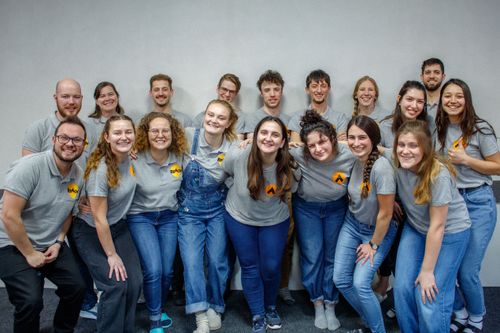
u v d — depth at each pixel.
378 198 1.95
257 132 1.99
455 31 2.85
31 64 3.02
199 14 2.92
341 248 2.20
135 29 2.96
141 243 2.17
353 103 2.94
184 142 2.27
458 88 2.02
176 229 2.33
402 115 2.37
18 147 3.09
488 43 2.85
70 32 2.98
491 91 2.88
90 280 2.40
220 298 2.36
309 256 2.36
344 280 2.15
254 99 2.97
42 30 2.99
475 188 2.06
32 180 1.83
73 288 2.00
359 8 2.87
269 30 2.91
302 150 2.18
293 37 2.91
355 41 2.89
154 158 2.20
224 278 2.34
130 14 2.95
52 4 2.97
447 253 1.89
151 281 2.14
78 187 2.03
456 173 2.01
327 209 2.30
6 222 1.79
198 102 2.99
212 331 2.32
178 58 2.96
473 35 2.85
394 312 2.43
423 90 2.29
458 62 2.88
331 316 2.35
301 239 2.38
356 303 2.17
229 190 2.30
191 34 2.94
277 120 2.00
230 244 2.52
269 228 2.21
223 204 2.37
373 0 2.86
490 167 1.98
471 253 2.05
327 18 2.88
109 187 1.99
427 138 1.76
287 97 2.96
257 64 2.94
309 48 2.91
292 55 2.92
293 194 2.42
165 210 2.25
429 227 1.87
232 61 2.94
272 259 2.21
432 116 2.63
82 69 3.01
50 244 1.99
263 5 2.89
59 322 2.12
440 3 2.84
